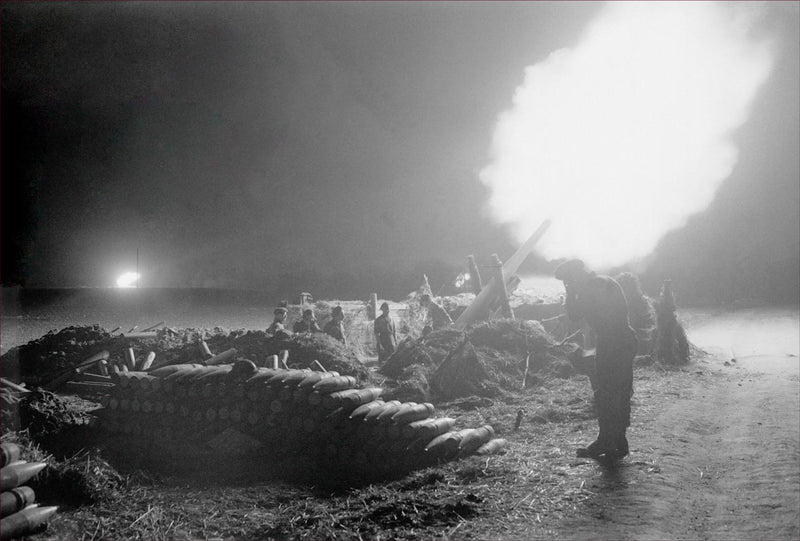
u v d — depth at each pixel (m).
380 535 5.17
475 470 6.50
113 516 5.65
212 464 6.96
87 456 6.66
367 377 10.91
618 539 4.86
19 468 4.84
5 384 8.45
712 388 11.28
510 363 11.66
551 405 9.62
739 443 7.51
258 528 5.43
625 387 6.70
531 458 6.95
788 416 8.86
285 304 14.88
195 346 11.04
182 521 5.59
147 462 6.99
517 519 5.32
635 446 7.21
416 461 6.82
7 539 4.58
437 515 5.46
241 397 7.40
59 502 5.91
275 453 7.14
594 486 5.96
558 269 6.87
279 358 10.30
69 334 13.12
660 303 14.33
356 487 6.32
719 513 5.37
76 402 10.38
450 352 11.09
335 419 6.91
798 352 16.56
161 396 7.64
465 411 9.76
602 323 6.67
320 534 5.24
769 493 5.75
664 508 5.42
